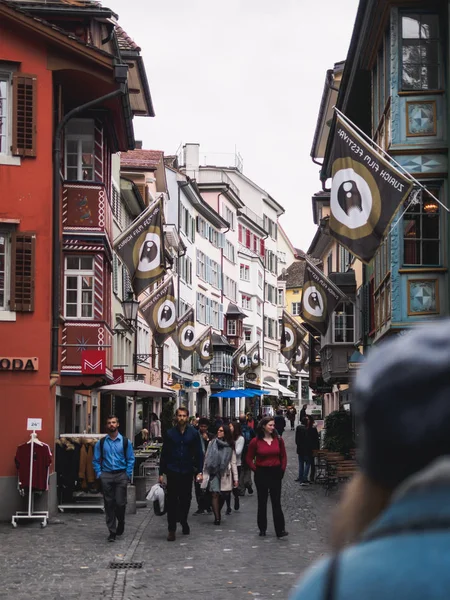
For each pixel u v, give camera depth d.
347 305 38.47
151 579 12.09
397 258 21.44
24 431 20.25
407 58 21.64
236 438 25.22
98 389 27.38
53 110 21.75
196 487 20.81
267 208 101.44
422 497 1.25
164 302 36.91
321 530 17.56
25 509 19.45
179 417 16.36
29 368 20.42
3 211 20.81
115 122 26.73
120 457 16.22
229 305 83.88
